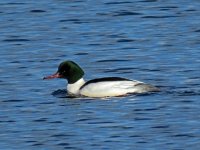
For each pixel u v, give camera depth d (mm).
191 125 25422
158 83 30094
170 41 35625
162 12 40062
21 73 31781
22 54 34375
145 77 31078
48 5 41500
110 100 28047
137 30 37375
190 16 39312
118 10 40500
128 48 34812
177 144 24000
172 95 28141
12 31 37656
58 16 39750
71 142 24422
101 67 32594
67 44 35594
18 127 25844
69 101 28281
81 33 37094
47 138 24828
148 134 24828
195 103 27297
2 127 25906
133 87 28438
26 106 27859
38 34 37125
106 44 35438
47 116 26766
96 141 24422
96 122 26000
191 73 31156
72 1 42125
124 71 31984
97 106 27562
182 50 34281
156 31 37125
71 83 29328
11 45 35688
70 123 26000
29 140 24719
